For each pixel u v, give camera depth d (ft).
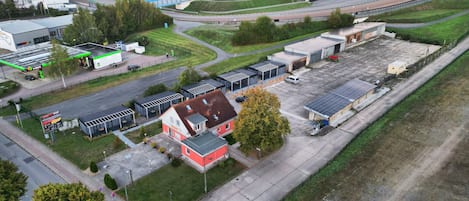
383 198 123.44
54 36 360.07
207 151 140.56
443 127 169.07
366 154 149.59
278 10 415.23
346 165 142.61
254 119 137.80
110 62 281.95
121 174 140.67
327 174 137.28
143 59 297.94
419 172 136.56
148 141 164.86
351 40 303.68
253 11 419.74
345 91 200.75
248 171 141.08
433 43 297.74
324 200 123.34
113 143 161.68
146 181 136.26
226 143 147.95
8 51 332.80
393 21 355.97
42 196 92.79
